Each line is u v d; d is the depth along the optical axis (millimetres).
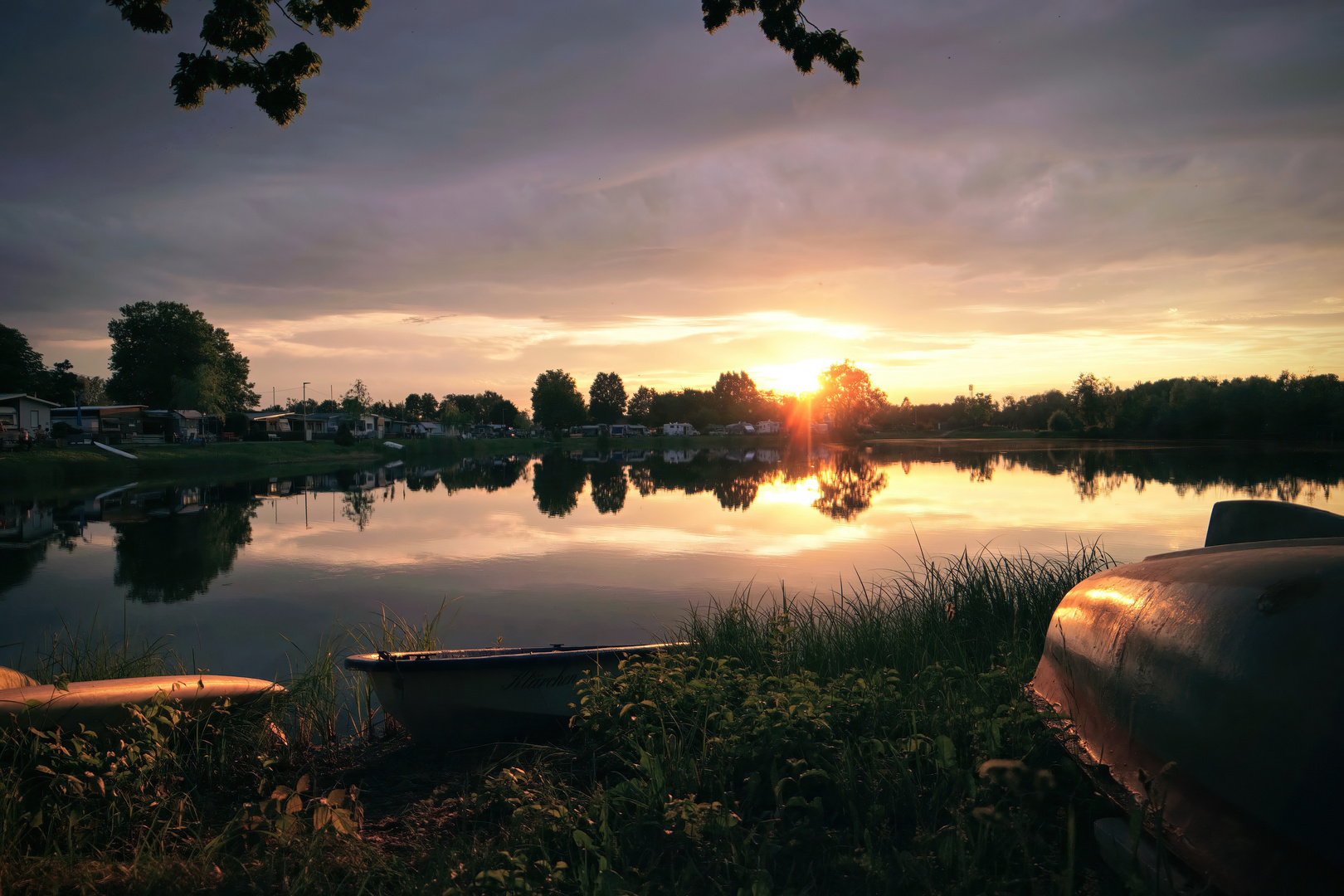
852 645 6254
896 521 18391
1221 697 2346
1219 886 2098
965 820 2785
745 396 162250
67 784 3234
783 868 2820
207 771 3992
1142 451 54094
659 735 3965
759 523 18391
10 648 8148
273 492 30453
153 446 52312
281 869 2916
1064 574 7816
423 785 4176
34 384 65312
